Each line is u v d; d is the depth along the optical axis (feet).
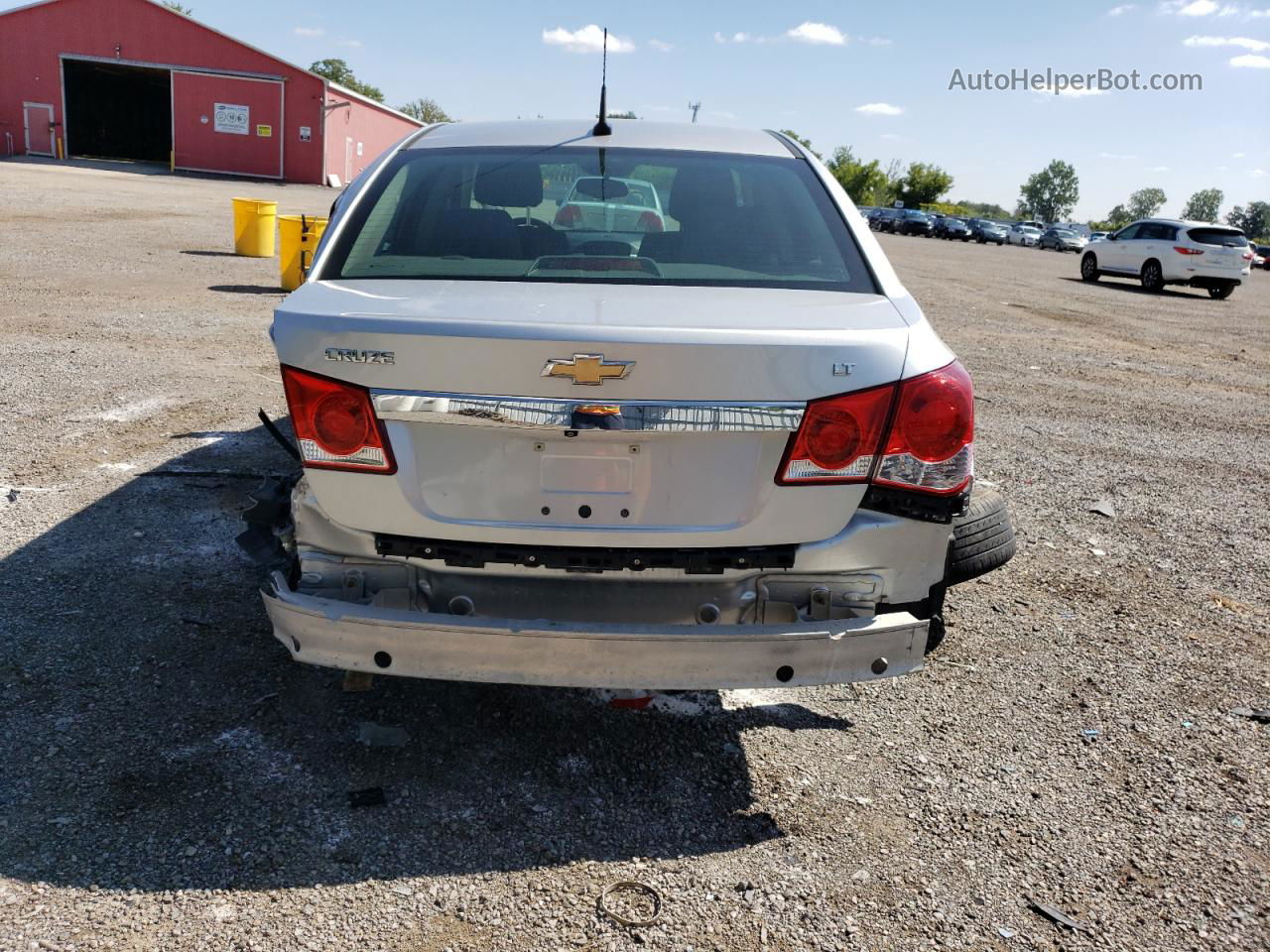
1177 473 22.11
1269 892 8.59
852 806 9.50
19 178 95.25
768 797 9.56
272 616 8.57
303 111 154.10
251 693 10.72
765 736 10.61
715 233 10.25
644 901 8.13
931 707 11.38
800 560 8.47
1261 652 13.24
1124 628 13.75
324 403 8.12
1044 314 54.39
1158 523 18.40
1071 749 10.68
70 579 12.99
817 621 8.43
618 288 9.21
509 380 7.84
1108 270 83.92
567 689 11.23
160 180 120.78
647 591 8.59
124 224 62.18
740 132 12.67
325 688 10.91
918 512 8.55
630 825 9.05
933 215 201.57
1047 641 13.23
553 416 7.87
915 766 10.21
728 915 8.03
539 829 8.93
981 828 9.27
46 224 58.13
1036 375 34.01
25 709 10.13
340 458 8.21
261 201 50.47
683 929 7.86
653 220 10.42
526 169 10.90
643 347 7.79
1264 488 21.33
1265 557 16.85
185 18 149.69
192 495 16.21
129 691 10.61
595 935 7.75
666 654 8.21
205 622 12.14
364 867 8.32
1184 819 9.56
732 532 8.31
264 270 46.39
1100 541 17.19
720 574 8.50
